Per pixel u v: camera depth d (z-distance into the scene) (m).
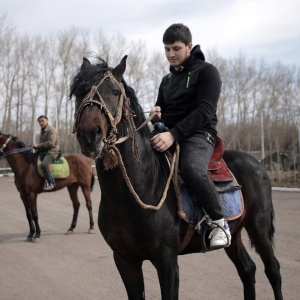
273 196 11.49
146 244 2.65
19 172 7.50
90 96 2.42
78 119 2.40
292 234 6.65
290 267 4.88
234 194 3.23
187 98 3.02
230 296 4.02
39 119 8.02
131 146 2.64
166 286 2.66
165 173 2.85
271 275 3.51
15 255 6.04
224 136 24.69
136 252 2.71
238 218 3.28
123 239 2.69
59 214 10.13
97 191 15.33
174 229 2.75
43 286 4.50
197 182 2.77
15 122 29.83
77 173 7.99
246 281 3.58
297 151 19.45
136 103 2.79
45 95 29.89
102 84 2.49
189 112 3.02
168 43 3.04
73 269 5.17
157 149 2.75
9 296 4.20
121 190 2.61
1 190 16.45
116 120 2.48
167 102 3.13
